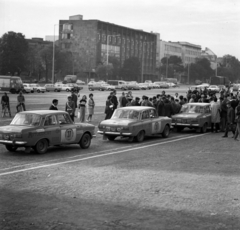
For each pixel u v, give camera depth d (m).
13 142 14.44
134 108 19.66
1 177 11.38
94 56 128.75
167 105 23.66
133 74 129.50
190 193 10.06
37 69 109.75
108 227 7.59
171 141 19.83
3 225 7.61
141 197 9.62
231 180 11.57
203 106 24.11
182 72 163.62
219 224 7.86
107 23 133.12
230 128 24.16
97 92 73.88
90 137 17.08
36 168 12.61
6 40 98.50
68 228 7.50
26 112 15.45
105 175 11.88
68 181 11.05
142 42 152.50
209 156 15.69
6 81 64.19
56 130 15.42
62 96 59.44
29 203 8.99
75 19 133.62
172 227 7.65
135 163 13.91
